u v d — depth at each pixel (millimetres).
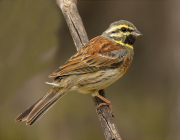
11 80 12875
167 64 13750
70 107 14242
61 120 13961
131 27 9086
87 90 8711
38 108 8047
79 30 9609
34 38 12453
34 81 13195
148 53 13820
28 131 13914
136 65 14148
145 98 14336
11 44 12352
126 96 14422
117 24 9094
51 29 12461
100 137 13703
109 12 13250
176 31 13266
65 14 9883
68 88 8383
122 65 8844
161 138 13758
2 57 12430
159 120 14000
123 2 13148
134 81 14336
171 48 13500
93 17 13336
